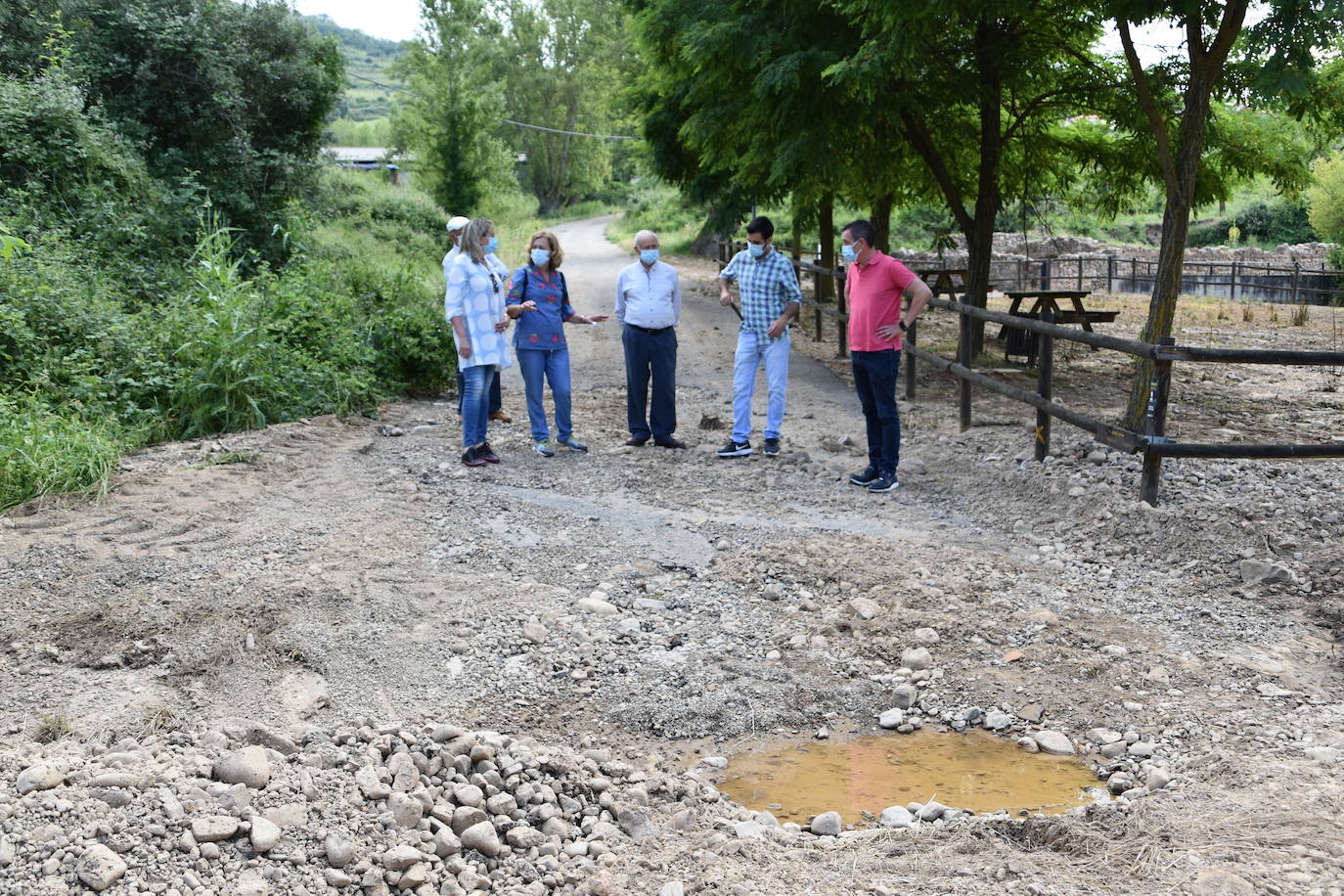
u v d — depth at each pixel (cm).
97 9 1473
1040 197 1634
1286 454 591
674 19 1197
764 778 357
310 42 1747
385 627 449
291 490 646
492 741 344
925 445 807
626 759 364
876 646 444
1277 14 689
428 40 3809
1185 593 507
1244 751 355
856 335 677
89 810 268
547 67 7294
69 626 440
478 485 677
